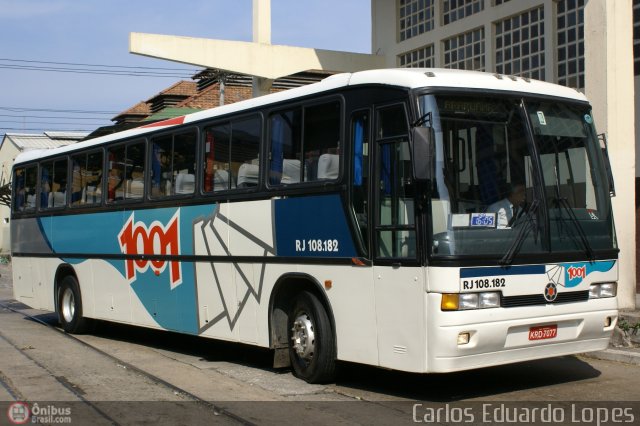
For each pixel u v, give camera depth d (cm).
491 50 1580
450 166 727
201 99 3553
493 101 768
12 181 1641
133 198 1209
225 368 997
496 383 861
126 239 1223
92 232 1321
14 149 4778
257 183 943
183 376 941
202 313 1044
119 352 1159
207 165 1044
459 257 705
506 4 1536
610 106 1137
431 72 765
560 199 781
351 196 802
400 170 746
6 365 1024
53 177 1467
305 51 1783
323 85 856
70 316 1388
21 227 1580
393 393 820
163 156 1143
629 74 1155
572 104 827
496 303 723
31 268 1537
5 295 2397
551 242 764
